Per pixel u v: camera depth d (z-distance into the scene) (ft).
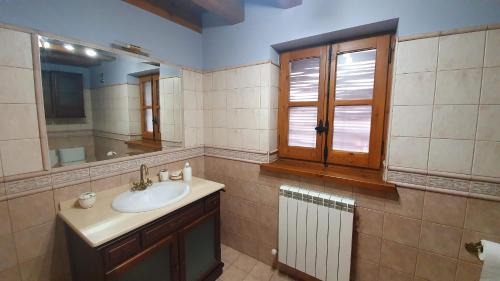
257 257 6.60
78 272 4.18
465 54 3.62
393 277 4.67
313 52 5.62
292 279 5.82
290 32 5.33
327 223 4.97
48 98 3.96
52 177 4.08
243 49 6.10
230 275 5.98
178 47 6.23
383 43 4.79
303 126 6.05
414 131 4.11
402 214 4.42
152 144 5.82
